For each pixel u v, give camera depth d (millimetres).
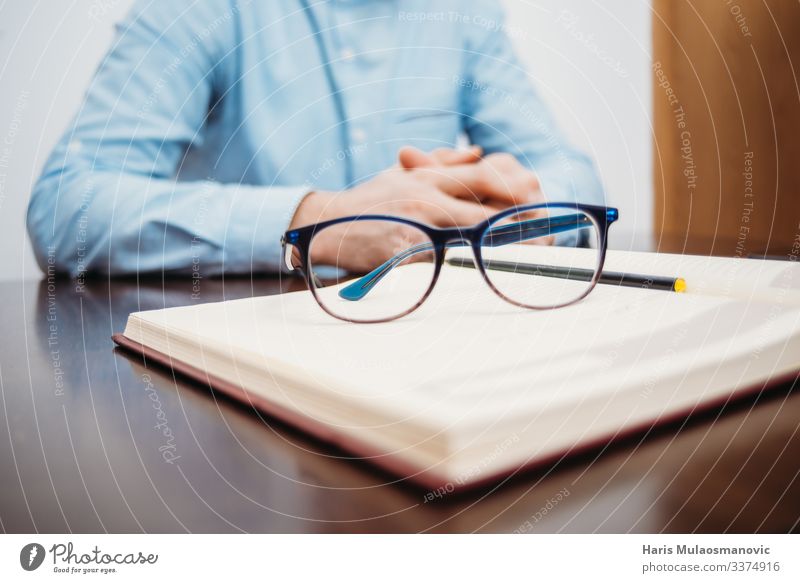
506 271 595
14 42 1395
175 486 244
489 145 1355
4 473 257
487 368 297
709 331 349
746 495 225
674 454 257
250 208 856
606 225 526
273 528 214
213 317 435
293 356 323
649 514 215
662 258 574
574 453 252
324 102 1332
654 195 1810
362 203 880
